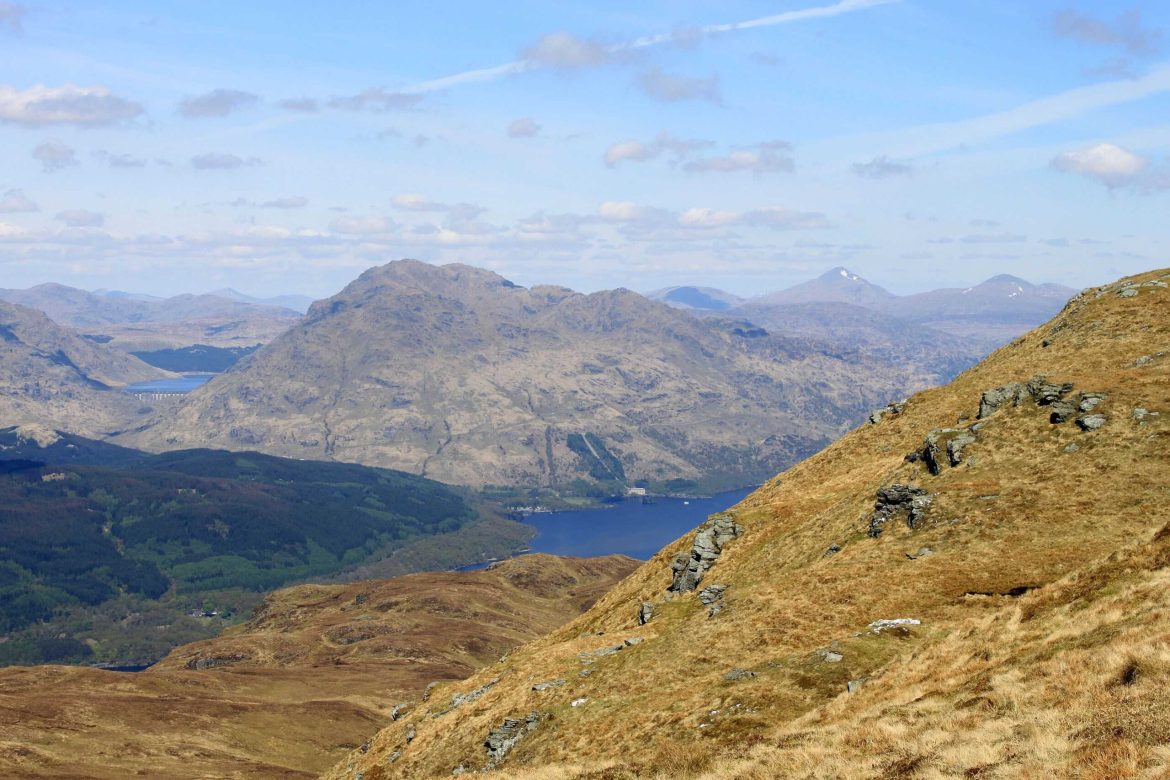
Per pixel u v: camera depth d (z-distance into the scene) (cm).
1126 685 3309
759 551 9175
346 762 9969
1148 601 3988
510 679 8225
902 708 4100
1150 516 6297
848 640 5625
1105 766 2797
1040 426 8031
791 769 3803
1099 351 10019
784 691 5216
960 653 4572
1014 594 5844
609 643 8450
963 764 3206
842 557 7556
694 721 5291
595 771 4903
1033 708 3488
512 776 5278
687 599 9019
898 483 8569
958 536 7000
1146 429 7312
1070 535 6419
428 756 7569
